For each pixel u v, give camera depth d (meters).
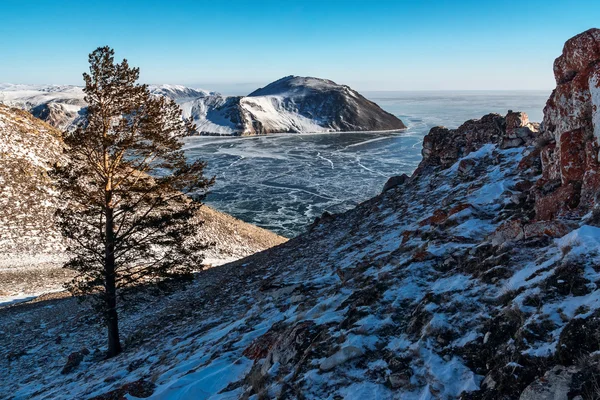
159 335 14.59
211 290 20.05
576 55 9.48
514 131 17.55
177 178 15.12
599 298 4.36
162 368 9.12
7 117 48.16
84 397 9.04
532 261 6.47
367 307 7.20
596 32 9.20
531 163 13.77
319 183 117.06
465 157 19.05
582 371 3.52
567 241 6.02
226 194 103.50
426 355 5.20
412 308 6.85
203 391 6.93
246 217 82.19
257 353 7.81
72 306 24.83
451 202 14.06
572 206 8.35
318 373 5.65
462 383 4.53
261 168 147.12
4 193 39.97
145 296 24.38
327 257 16.25
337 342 6.34
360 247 15.15
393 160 165.12
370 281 8.80
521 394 3.71
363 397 4.81
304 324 7.46
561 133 9.82
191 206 15.62
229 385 7.02
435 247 9.34
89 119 13.97
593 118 8.37
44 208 40.94
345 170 140.75
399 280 8.05
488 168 16.77
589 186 8.06
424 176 22.55
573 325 4.05
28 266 34.19
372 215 21.03
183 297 21.56
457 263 8.18
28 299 28.72
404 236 12.83
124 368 10.70
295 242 24.81
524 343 4.40
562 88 9.82
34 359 16.61
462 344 5.20
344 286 9.58
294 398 5.36
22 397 12.06
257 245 52.03
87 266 14.79
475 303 6.01
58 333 20.00
